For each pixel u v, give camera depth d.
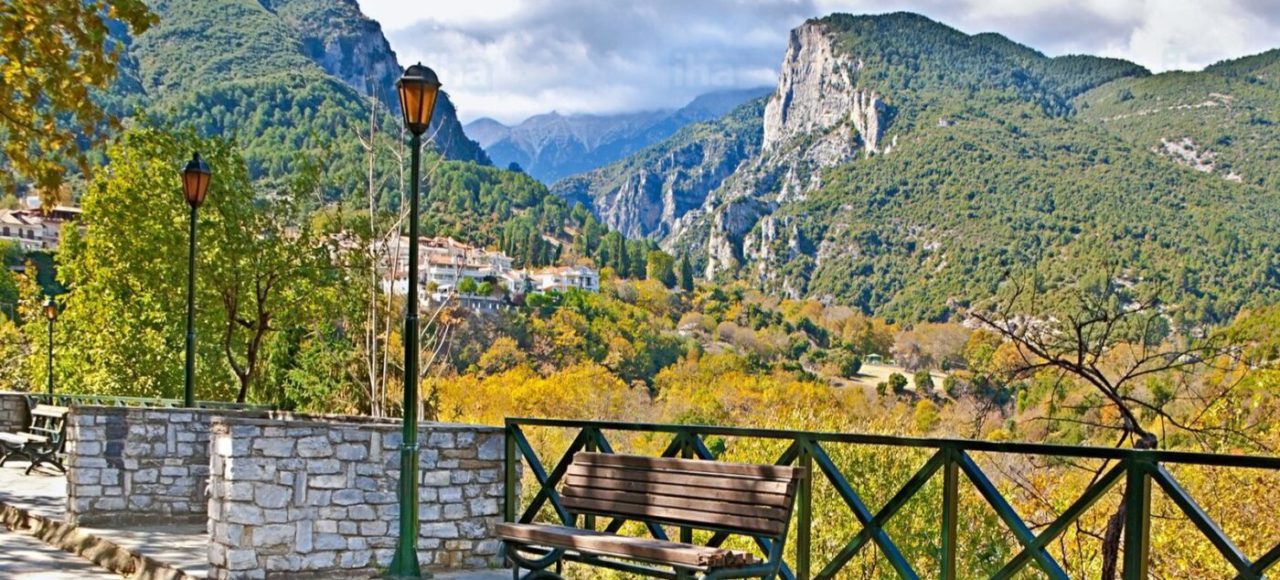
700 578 5.12
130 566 7.38
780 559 5.30
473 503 7.25
